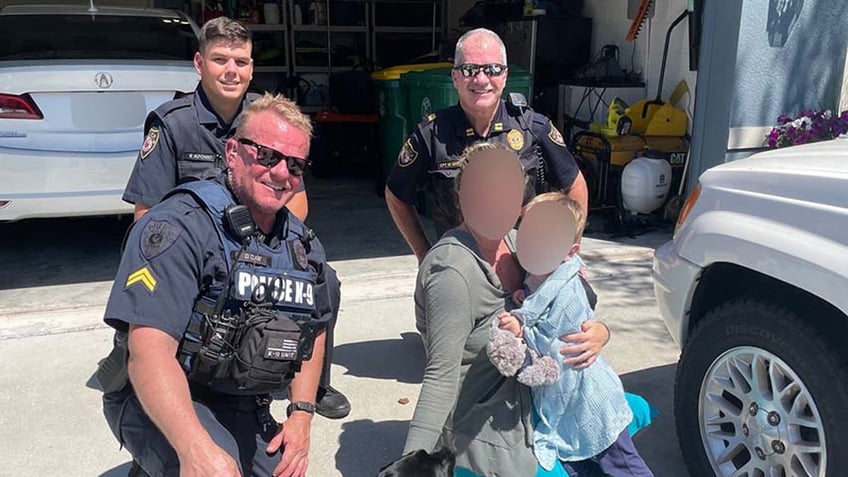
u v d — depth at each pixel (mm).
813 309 2152
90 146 4395
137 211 2641
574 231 2055
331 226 6316
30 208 4426
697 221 2557
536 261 2041
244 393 1932
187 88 4539
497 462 2107
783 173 2273
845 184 2064
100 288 4727
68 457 2906
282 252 1916
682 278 2596
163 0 9148
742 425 2357
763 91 5391
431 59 8523
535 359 2062
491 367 2137
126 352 1842
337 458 2918
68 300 4512
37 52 5070
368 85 8141
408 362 3762
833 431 2039
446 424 2184
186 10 9445
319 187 7934
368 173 8695
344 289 4762
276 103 1845
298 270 1912
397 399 3385
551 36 7328
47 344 3910
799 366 2113
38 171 4340
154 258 1717
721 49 5332
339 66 10164
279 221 1957
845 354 2039
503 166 1979
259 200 1815
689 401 2523
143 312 1695
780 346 2166
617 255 5387
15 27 5129
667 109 6184
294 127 1813
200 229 1768
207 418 1888
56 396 3379
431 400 1976
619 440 2213
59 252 5500
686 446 2555
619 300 4551
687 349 2527
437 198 3029
